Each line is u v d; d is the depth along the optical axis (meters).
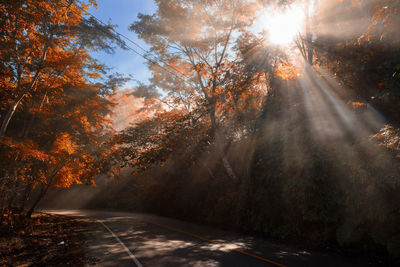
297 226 9.80
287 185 10.49
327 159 9.13
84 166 18.91
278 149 12.34
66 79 14.04
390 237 6.50
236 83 15.66
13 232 10.80
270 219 11.41
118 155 18.53
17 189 12.55
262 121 15.80
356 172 7.75
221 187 17.06
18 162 11.69
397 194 6.59
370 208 7.09
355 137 9.00
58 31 12.12
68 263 6.73
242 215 13.07
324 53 12.02
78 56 13.93
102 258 7.16
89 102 17.62
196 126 16.72
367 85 10.31
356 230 7.42
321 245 8.43
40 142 15.37
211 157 20.06
